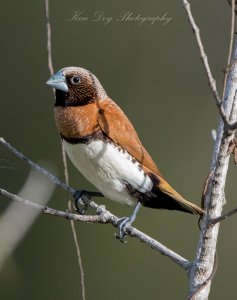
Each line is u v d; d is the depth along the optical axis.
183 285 15.16
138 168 8.11
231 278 15.51
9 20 15.38
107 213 7.58
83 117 8.00
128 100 15.64
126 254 15.18
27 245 14.47
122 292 15.12
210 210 6.48
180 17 15.69
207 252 6.52
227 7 15.79
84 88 8.08
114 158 8.02
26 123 14.95
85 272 14.94
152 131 15.70
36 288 14.42
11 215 6.89
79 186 14.48
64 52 15.37
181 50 15.73
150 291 15.16
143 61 15.63
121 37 15.57
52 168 14.53
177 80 15.70
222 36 15.78
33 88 15.15
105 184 8.20
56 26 15.37
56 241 14.64
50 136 14.80
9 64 15.29
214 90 6.10
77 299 14.58
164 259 15.25
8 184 12.46
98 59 15.44
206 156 15.67
